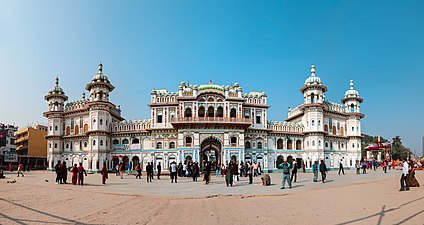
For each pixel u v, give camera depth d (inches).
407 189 717.9
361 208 507.2
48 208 560.1
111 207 585.6
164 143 1974.7
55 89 2348.7
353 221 416.8
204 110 1927.9
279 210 530.6
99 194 775.7
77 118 2225.6
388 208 491.5
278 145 2159.2
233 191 830.5
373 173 1585.9
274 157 2113.7
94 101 2039.9
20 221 448.5
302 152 2213.3
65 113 2292.1
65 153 2249.0
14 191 790.5
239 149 1883.6
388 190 743.1
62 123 2310.5
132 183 1114.1
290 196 717.9
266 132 2075.5
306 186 927.0
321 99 2235.5
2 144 1978.3
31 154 2824.8
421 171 1593.3
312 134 2159.2
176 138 1963.6
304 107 2212.1
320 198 657.6
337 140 2330.2
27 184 990.4
